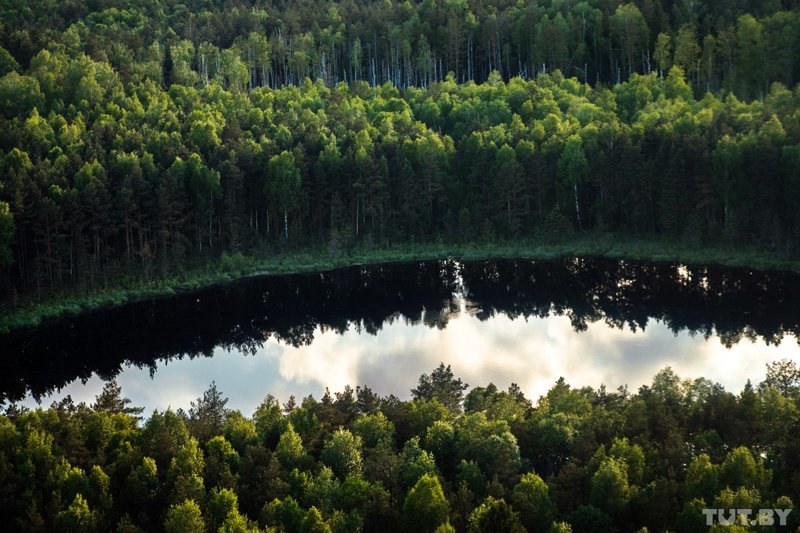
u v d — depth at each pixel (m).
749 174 127.31
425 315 116.81
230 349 104.38
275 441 59.72
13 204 115.25
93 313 116.44
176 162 133.75
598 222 142.38
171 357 101.50
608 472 47.75
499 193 144.88
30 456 54.09
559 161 145.62
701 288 119.00
